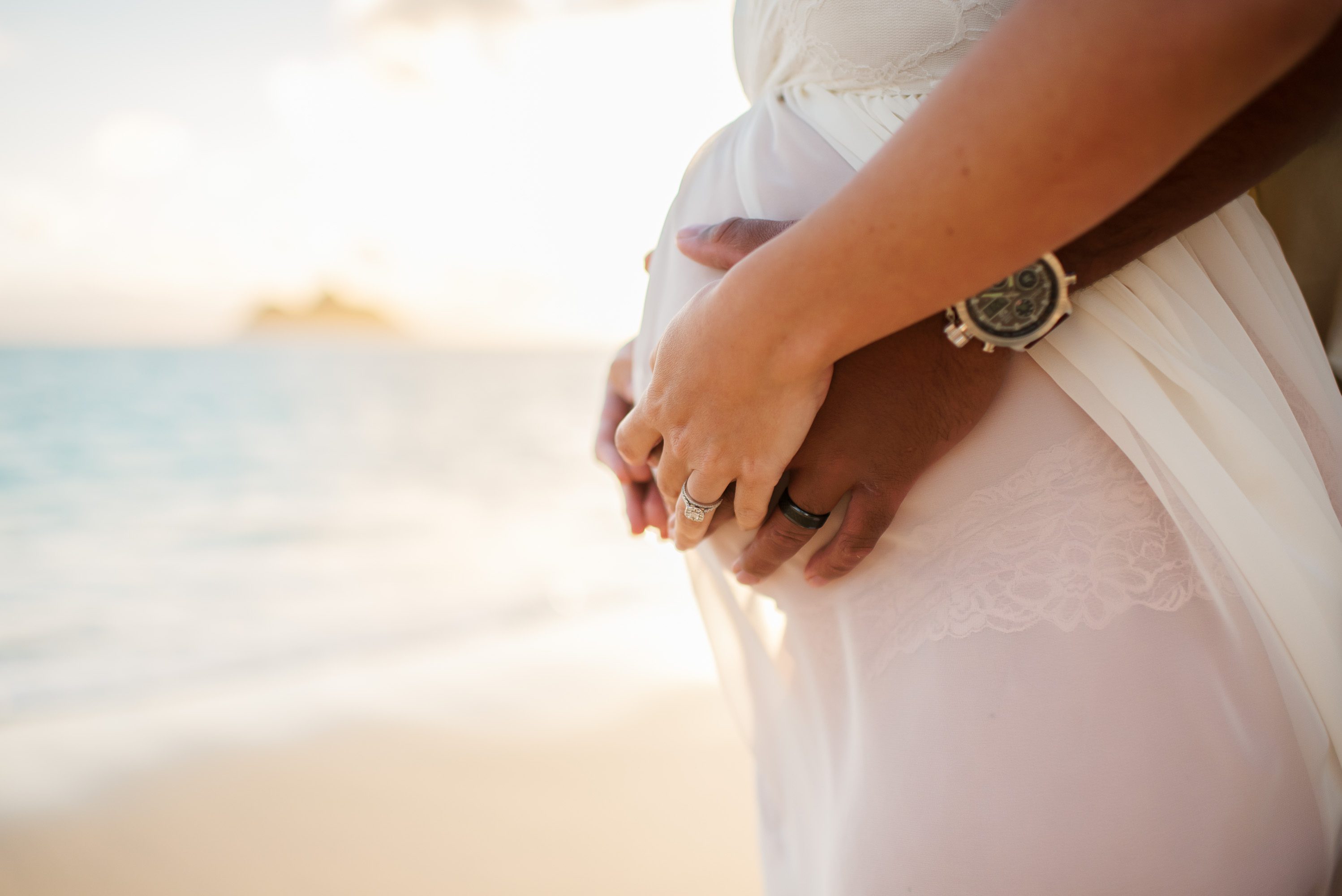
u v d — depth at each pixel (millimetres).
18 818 2736
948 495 658
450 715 3576
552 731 3404
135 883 2414
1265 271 682
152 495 15102
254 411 24219
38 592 9492
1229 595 587
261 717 3570
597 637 4820
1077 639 594
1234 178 581
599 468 18234
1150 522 609
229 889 2375
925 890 596
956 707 613
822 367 591
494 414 26188
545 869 2441
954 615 634
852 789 674
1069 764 577
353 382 32906
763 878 887
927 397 630
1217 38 406
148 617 8453
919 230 501
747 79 937
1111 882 563
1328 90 569
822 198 730
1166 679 581
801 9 760
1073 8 438
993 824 584
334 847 2566
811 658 758
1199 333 625
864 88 735
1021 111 453
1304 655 575
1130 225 575
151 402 24406
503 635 5453
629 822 2695
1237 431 596
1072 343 616
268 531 12688
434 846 2564
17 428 20547
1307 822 582
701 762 3119
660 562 10703
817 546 739
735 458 652
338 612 8531
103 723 3512
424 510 14273
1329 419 673
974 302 579
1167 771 568
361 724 3482
